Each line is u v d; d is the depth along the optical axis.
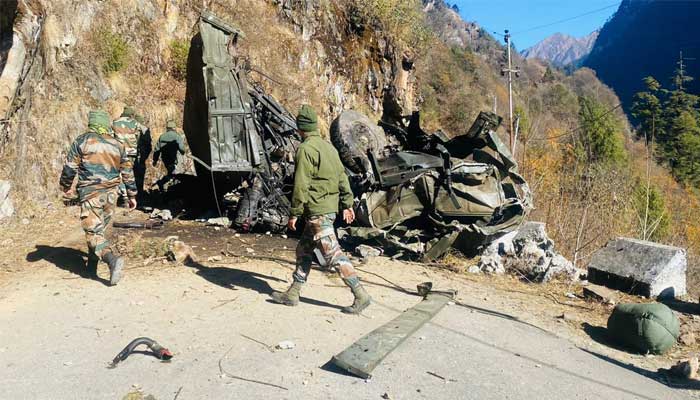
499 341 4.59
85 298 4.93
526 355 4.34
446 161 7.53
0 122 7.56
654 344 4.71
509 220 8.00
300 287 4.95
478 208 7.49
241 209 8.04
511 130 17.53
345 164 8.46
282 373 3.64
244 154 8.07
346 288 5.66
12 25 7.70
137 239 6.86
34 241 6.77
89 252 5.48
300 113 4.52
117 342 4.04
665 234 11.55
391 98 21.84
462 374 3.85
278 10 17.41
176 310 4.72
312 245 4.81
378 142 9.26
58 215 8.02
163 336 4.17
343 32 20.06
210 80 7.78
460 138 8.65
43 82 9.15
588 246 9.77
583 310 5.87
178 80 12.67
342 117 9.08
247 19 15.85
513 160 8.20
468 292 6.06
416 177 7.51
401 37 22.88
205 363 3.73
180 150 9.81
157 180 10.11
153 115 11.59
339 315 4.82
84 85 10.13
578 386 3.85
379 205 7.48
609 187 10.96
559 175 11.53
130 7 11.96
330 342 4.21
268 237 7.83
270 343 4.12
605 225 10.23
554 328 5.17
